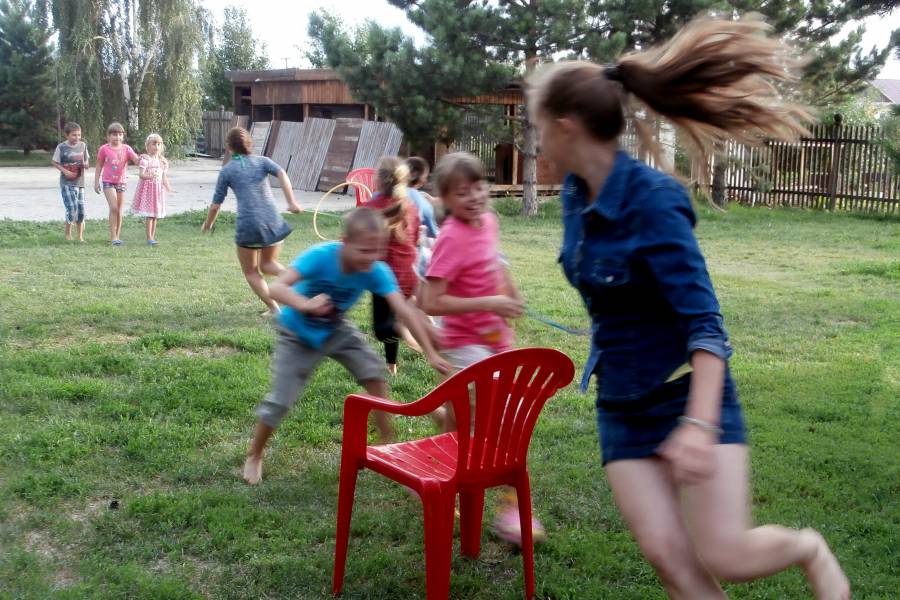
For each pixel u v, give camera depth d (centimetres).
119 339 746
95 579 359
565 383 351
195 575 368
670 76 261
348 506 355
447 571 328
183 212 1792
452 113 1741
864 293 1009
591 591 359
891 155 1864
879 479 470
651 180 250
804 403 598
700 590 252
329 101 2559
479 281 426
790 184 2086
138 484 456
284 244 1375
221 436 522
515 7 1641
